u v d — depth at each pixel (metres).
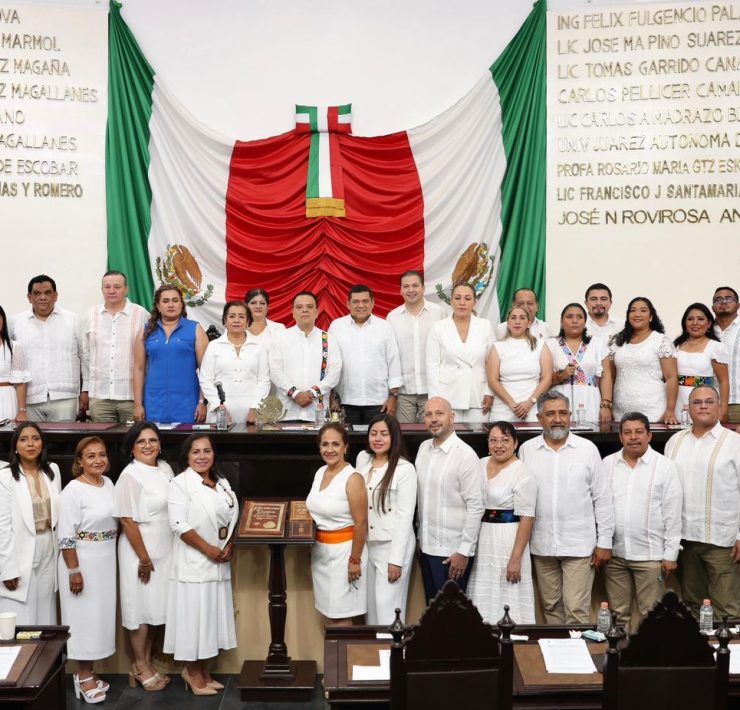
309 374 6.09
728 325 6.54
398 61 7.73
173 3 7.66
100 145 7.57
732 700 3.28
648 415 5.78
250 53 7.72
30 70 7.50
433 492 4.70
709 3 7.42
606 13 7.52
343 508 4.62
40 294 6.56
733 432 4.85
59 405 6.66
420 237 7.60
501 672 2.97
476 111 7.61
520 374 5.85
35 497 4.64
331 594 4.64
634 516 4.70
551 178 7.59
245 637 4.99
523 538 4.58
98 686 4.69
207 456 4.68
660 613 2.95
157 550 4.75
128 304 6.55
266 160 7.63
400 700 2.96
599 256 7.56
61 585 4.64
